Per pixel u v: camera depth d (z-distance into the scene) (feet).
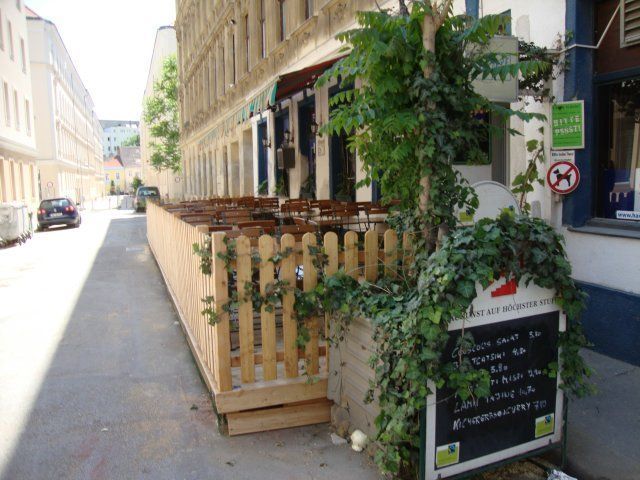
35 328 23.86
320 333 13.82
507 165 22.06
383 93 12.12
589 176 18.11
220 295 13.10
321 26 39.45
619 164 17.58
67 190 175.73
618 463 11.51
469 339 10.02
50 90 150.82
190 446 12.84
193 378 17.19
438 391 10.18
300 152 48.08
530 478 11.29
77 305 28.37
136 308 27.37
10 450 12.76
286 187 53.67
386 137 13.09
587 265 17.88
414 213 13.11
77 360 19.26
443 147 12.06
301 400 13.57
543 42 18.92
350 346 12.71
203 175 101.60
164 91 148.15
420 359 9.74
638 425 12.91
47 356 19.77
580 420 13.24
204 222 27.73
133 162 441.27
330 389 13.52
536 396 11.14
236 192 75.92
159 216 37.86
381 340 11.01
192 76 114.73
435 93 11.93
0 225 58.59
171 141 148.25
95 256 49.42
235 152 75.56
